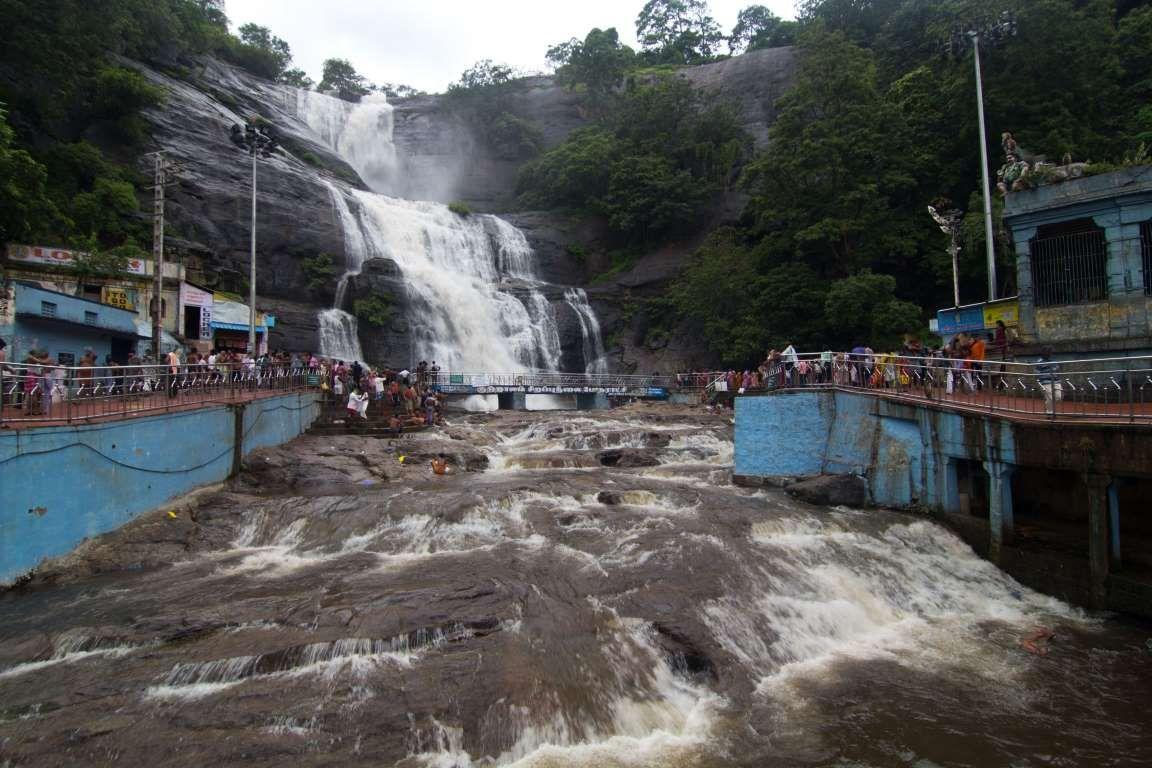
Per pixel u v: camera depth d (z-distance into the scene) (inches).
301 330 1526.8
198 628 374.0
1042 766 303.1
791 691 365.4
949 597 506.6
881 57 2123.5
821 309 1611.7
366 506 601.9
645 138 2571.4
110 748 273.6
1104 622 473.4
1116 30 1651.1
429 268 1883.6
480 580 444.5
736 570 475.8
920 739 322.3
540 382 1625.2
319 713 298.7
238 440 741.9
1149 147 1302.9
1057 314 748.6
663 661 366.0
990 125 1524.4
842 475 688.4
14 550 451.5
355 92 3371.1
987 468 568.4
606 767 290.8
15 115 1380.4
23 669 340.5
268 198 1695.4
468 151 3056.1
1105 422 487.8
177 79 2011.6
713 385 1454.2
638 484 711.1
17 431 451.2
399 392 1103.6
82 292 1142.3
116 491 546.6
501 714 305.3
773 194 1792.6
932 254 1555.1
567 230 2465.6
